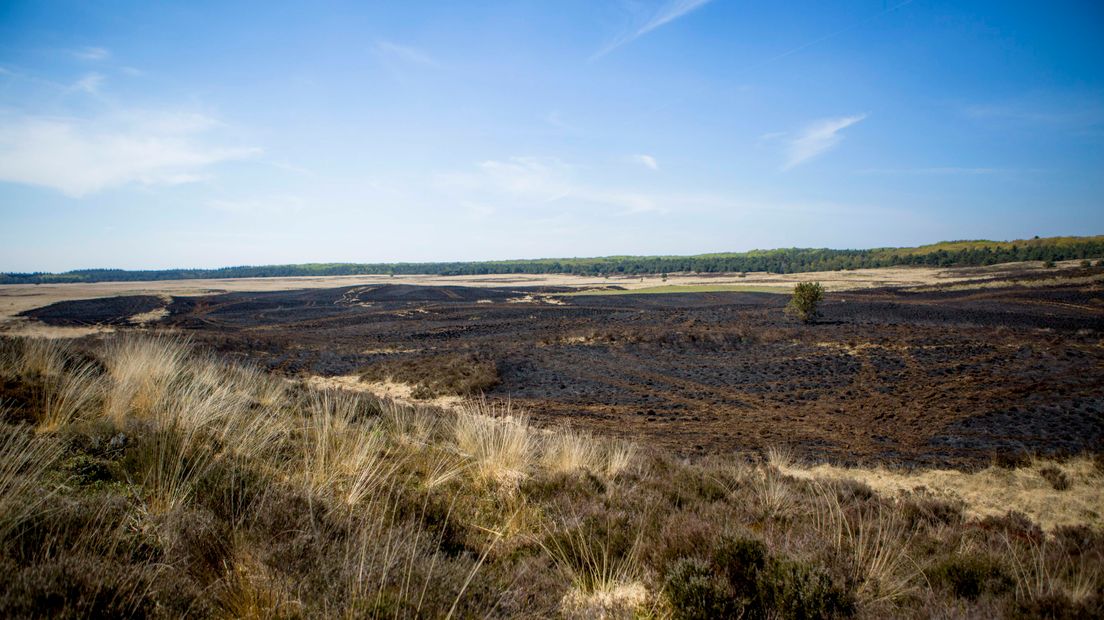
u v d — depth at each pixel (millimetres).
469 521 5211
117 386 6625
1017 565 5438
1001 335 33938
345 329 54188
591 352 35688
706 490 7477
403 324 57250
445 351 36188
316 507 4340
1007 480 12102
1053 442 15539
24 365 7062
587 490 6414
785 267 161500
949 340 32125
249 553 3492
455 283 148500
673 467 9188
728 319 50719
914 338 33219
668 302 76812
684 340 37562
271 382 10586
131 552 3242
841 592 3896
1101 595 4422
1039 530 8758
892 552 5219
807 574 3969
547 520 5406
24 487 3447
